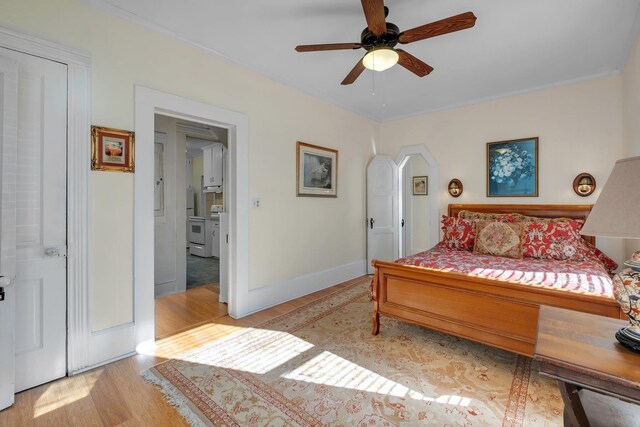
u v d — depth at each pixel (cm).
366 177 483
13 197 167
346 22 233
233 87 293
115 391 180
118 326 217
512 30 240
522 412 160
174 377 194
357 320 291
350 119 447
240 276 301
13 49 174
